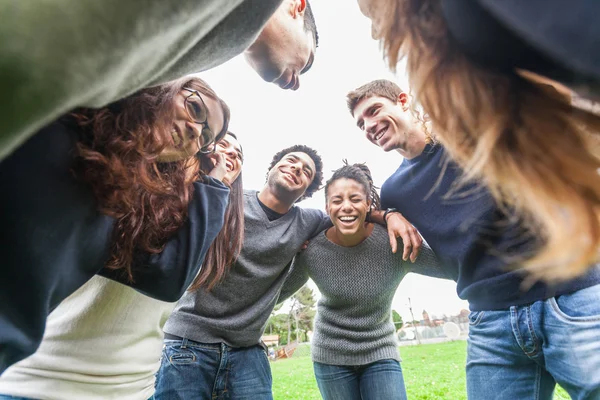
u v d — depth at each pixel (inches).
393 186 82.5
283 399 308.8
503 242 57.4
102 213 27.6
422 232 75.0
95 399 38.6
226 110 44.3
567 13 16.5
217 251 57.3
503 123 22.6
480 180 31.7
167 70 23.9
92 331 38.7
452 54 23.2
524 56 20.1
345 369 86.4
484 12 19.5
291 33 59.5
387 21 24.9
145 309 42.5
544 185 22.5
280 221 88.5
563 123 21.4
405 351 559.5
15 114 14.9
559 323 52.6
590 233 22.1
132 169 29.1
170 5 17.8
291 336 655.8
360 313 86.7
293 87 67.5
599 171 21.2
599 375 49.4
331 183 87.6
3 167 22.3
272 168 92.4
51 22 14.8
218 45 26.0
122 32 16.8
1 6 14.3
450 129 25.0
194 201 41.6
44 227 22.8
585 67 16.8
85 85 16.9
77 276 27.1
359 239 87.7
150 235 35.1
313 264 90.4
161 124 31.6
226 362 77.4
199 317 77.4
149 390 47.3
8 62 14.1
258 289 81.8
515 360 58.3
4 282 21.2
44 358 37.2
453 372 361.7
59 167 24.6
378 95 80.7
